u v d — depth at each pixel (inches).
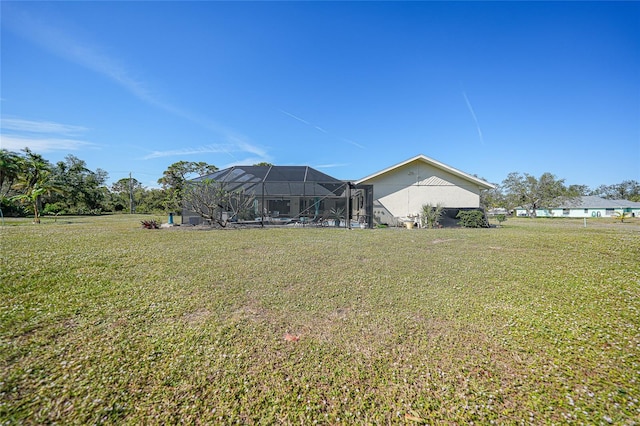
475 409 74.2
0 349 98.9
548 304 147.6
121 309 139.4
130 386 81.2
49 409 71.5
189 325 122.5
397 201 717.3
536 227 645.3
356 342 109.0
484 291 169.2
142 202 1836.9
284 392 80.7
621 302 147.6
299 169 846.5
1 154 1029.2
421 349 104.0
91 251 286.2
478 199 719.1
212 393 79.7
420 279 195.2
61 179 1449.3
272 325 123.5
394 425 69.4
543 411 73.0
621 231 494.3
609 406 74.2
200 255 275.4
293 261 251.1
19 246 311.3
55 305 142.6
